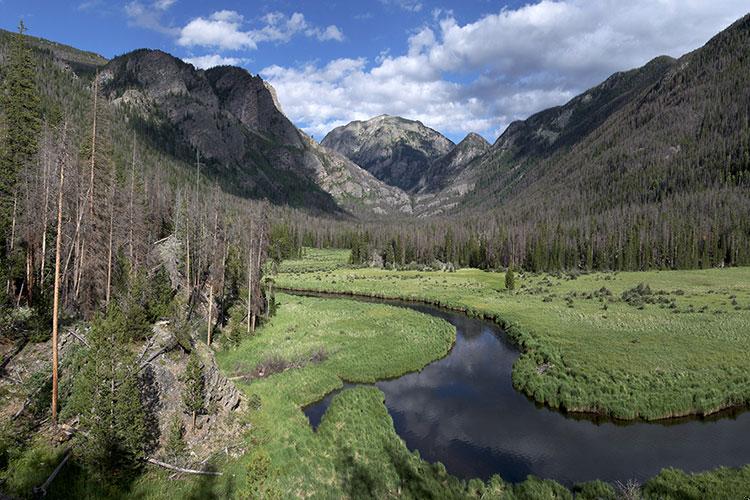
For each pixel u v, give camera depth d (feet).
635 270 431.84
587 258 451.12
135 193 189.67
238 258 219.20
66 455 69.46
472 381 138.62
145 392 85.20
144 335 98.17
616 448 92.68
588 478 81.61
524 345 170.71
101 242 141.08
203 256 208.74
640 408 107.24
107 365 72.23
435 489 76.38
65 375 85.66
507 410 115.34
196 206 269.23
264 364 144.97
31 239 129.39
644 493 73.77
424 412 114.73
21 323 95.55
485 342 185.16
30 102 144.36
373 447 91.09
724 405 109.09
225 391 99.96
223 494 71.67
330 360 153.48
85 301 127.34
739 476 77.05
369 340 177.17
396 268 476.13
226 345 162.40
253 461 78.02
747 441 93.76
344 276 397.19
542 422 107.34
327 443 92.48
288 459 83.92
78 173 120.47
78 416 76.48
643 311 212.43
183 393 88.79
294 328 195.93
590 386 118.52
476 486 77.36
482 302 263.70
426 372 147.95
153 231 224.12
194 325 151.64
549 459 89.20
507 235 508.12
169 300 146.61
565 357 142.41
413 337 181.78
